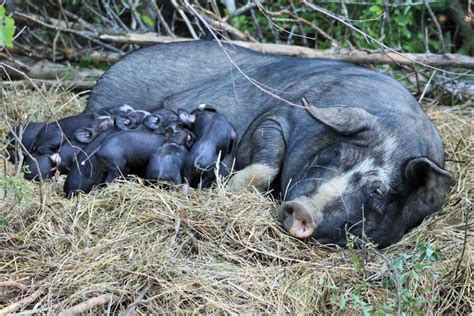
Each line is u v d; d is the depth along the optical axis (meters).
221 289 8.59
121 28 16.08
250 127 11.57
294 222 9.58
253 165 10.95
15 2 16.27
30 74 15.18
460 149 12.66
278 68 12.48
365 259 9.29
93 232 9.53
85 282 8.47
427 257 9.09
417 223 10.44
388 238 10.04
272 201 10.56
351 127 10.11
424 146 10.44
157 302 8.35
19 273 8.70
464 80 15.20
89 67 15.66
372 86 11.31
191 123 11.23
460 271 9.09
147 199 9.98
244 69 12.81
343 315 8.59
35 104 13.69
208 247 9.35
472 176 11.61
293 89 11.76
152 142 10.78
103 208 9.92
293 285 8.86
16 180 9.30
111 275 8.59
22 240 9.35
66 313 7.86
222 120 11.19
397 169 9.98
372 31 16.30
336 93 11.24
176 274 8.68
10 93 13.94
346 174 9.88
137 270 8.61
